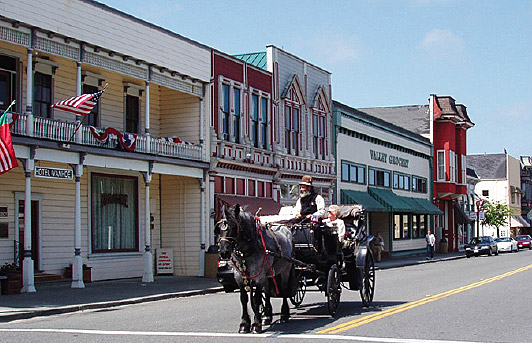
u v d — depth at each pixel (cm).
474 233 8106
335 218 1519
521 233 10538
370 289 1692
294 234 1363
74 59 2230
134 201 2777
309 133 3828
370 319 1338
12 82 2206
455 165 6378
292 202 3616
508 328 1236
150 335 1173
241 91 3166
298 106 3716
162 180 2938
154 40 2594
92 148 2219
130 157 2402
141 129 2817
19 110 2208
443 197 6262
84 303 1748
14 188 2245
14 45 2203
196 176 2816
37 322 1445
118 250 2664
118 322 1396
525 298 1788
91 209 2539
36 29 2056
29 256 2006
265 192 3362
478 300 1730
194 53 2834
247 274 1170
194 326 1299
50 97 2352
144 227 2806
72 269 2331
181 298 2042
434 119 6141
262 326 1251
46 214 2359
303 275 1395
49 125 2086
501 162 9919
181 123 2923
